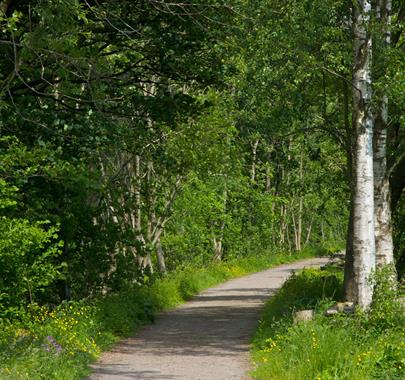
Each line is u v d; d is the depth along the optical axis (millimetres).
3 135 18172
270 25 17969
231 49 18984
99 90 19000
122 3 18391
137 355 15719
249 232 57344
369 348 12516
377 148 20703
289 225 75875
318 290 23703
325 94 21078
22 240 15547
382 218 20625
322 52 18297
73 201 20734
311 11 17750
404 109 19328
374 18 16953
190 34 18750
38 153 17031
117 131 19297
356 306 15203
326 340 12555
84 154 20906
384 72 17672
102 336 16906
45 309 16812
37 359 11859
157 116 20109
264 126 21516
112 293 23688
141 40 18906
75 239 22453
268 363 13141
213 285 38344
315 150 26031
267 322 18938
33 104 18344
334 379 10703
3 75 17188
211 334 19406
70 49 16234
